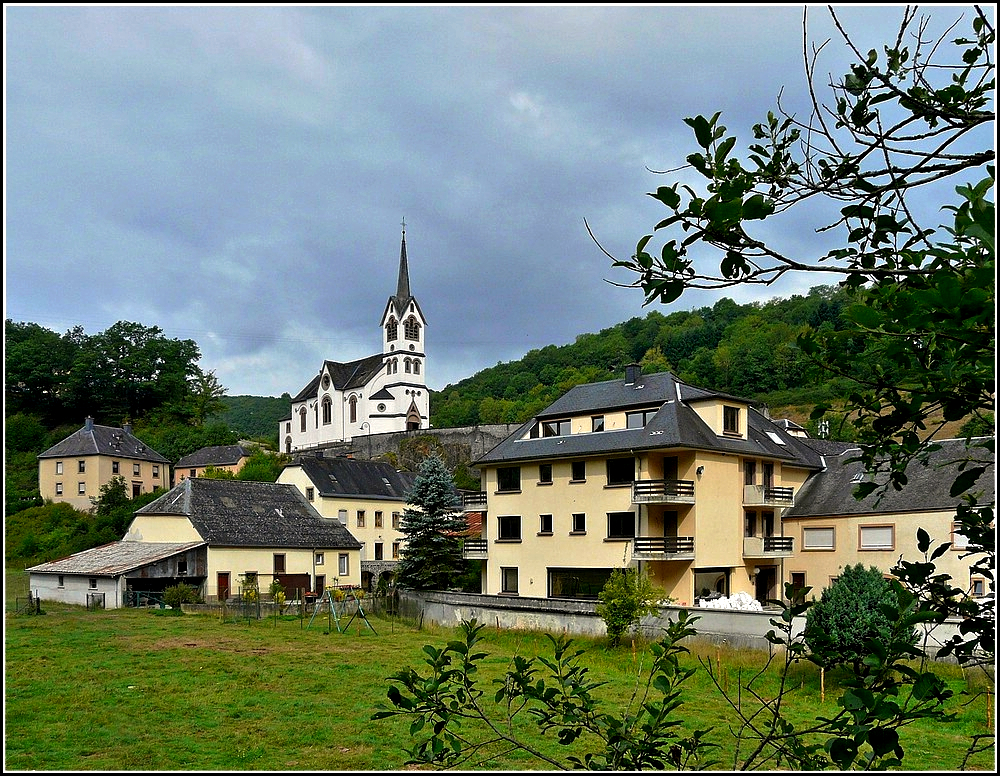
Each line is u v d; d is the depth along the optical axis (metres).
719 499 33.03
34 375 98.19
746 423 35.19
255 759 15.20
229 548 43.81
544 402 114.19
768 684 19.41
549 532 35.00
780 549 33.94
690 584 31.25
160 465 83.00
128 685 22.08
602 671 22.44
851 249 3.63
